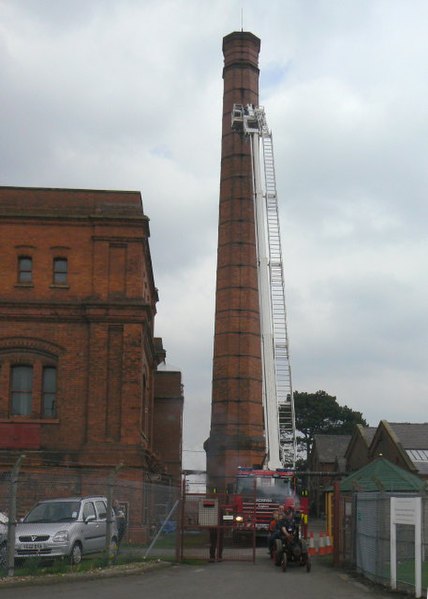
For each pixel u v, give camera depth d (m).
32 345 33.31
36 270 33.91
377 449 62.53
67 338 33.38
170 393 51.78
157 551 24.48
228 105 61.91
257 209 51.25
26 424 32.62
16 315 33.44
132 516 31.27
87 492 31.70
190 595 14.80
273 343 44.72
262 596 14.88
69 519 21.08
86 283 33.88
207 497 27.34
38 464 32.03
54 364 33.38
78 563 19.56
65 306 33.44
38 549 19.77
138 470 32.03
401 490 27.61
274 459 41.00
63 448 32.47
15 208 34.28
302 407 108.25
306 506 30.14
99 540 21.91
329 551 28.61
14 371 33.59
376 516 17.48
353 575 19.52
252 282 58.38
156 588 15.82
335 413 108.25
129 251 34.09
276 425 41.84
